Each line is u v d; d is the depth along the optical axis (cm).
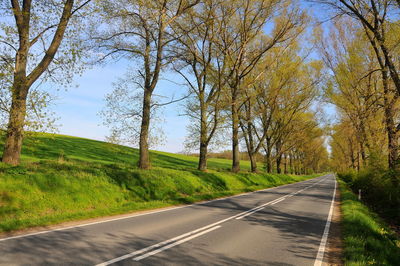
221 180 2455
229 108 2545
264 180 3516
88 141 4006
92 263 494
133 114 1848
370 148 2102
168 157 4141
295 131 4294
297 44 2981
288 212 1302
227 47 2342
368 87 2030
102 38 1769
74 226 807
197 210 1242
